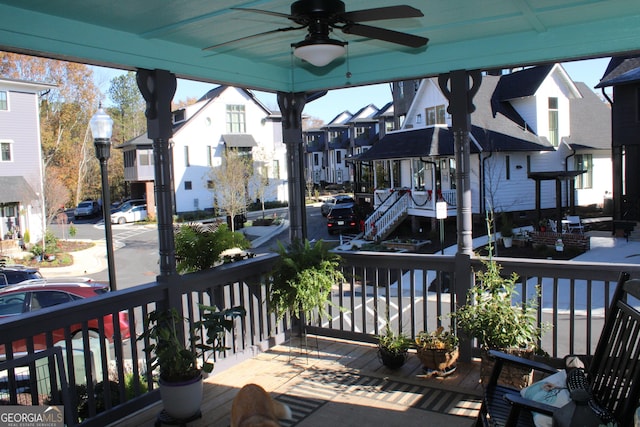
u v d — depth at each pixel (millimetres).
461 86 4152
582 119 21406
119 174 42125
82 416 3963
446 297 9539
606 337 2553
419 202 18656
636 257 12211
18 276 9789
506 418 2443
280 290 4242
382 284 11188
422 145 18469
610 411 2209
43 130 33312
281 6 3102
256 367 4211
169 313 3477
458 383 3734
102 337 3309
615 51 3613
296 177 5090
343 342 4758
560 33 3789
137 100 48406
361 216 23109
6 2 2930
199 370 3285
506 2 3195
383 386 3754
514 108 20281
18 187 20234
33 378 2822
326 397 3596
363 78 4660
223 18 3320
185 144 30219
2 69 31172
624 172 15219
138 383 3551
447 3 3207
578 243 13523
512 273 3850
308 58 2947
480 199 17953
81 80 34500
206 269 4137
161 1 2947
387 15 2660
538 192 15453
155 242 22688
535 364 2730
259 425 2188
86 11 3107
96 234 26219
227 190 24938
